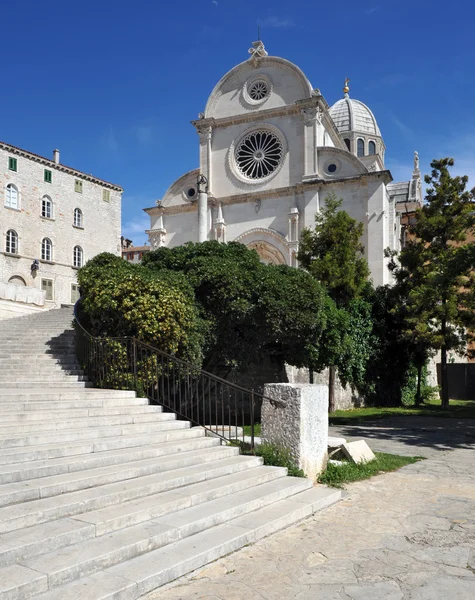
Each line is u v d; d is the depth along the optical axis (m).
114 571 4.94
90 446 7.88
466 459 11.87
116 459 7.64
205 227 28.00
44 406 9.48
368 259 35.06
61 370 13.39
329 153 37.50
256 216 38.97
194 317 13.85
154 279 13.30
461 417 22.83
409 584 5.06
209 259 15.27
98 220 51.16
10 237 43.16
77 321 14.25
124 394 11.21
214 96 41.53
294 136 38.62
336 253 24.34
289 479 8.41
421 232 27.92
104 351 12.47
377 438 15.46
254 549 5.93
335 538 6.34
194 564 5.34
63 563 4.79
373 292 29.14
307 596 4.79
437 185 27.77
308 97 38.25
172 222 42.59
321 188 37.09
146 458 8.12
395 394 30.27
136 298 12.73
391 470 10.45
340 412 23.91
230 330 15.25
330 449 10.81
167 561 5.20
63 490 6.34
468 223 27.12
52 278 46.09
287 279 15.88
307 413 9.04
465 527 6.81
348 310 25.55
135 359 11.82
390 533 6.55
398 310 27.91
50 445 7.70
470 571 5.39
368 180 35.62
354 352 25.59
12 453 6.95
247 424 17.28
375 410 25.50
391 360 29.70
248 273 15.32
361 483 9.26
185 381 12.91
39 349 15.16
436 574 5.30
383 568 5.45
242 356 15.82
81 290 15.19
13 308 22.34
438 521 7.05
